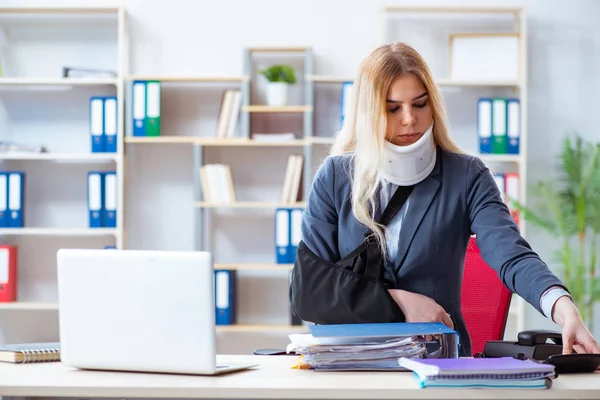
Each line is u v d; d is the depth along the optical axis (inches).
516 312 170.1
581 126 180.5
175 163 182.4
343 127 77.2
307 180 171.6
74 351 61.1
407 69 71.4
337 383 54.4
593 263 172.6
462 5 181.2
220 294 172.2
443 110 74.4
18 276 183.0
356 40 181.0
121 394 53.6
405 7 175.0
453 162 74.6
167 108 182.5
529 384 52.8
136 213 181.9
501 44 175.5
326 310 68.1
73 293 60.9
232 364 64.1
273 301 182.1
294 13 181.5
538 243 180.1
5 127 183.6
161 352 58.7
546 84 180.5
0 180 175.3
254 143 172.6
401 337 61.0
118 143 174.6
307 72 176.1
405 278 73.0
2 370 62.6
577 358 59.8
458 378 52.5
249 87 176.4
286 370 61.4
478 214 72.1
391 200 73.9
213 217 183.2
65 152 183.3
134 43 181.8
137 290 59.0
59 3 182.5
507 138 171.5
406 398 52.2
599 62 180.5
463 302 89.1
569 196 175.9
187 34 181.9
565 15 180.5
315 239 75.1
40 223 183.3
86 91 183.6
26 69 183.2
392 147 71.9
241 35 181.8
